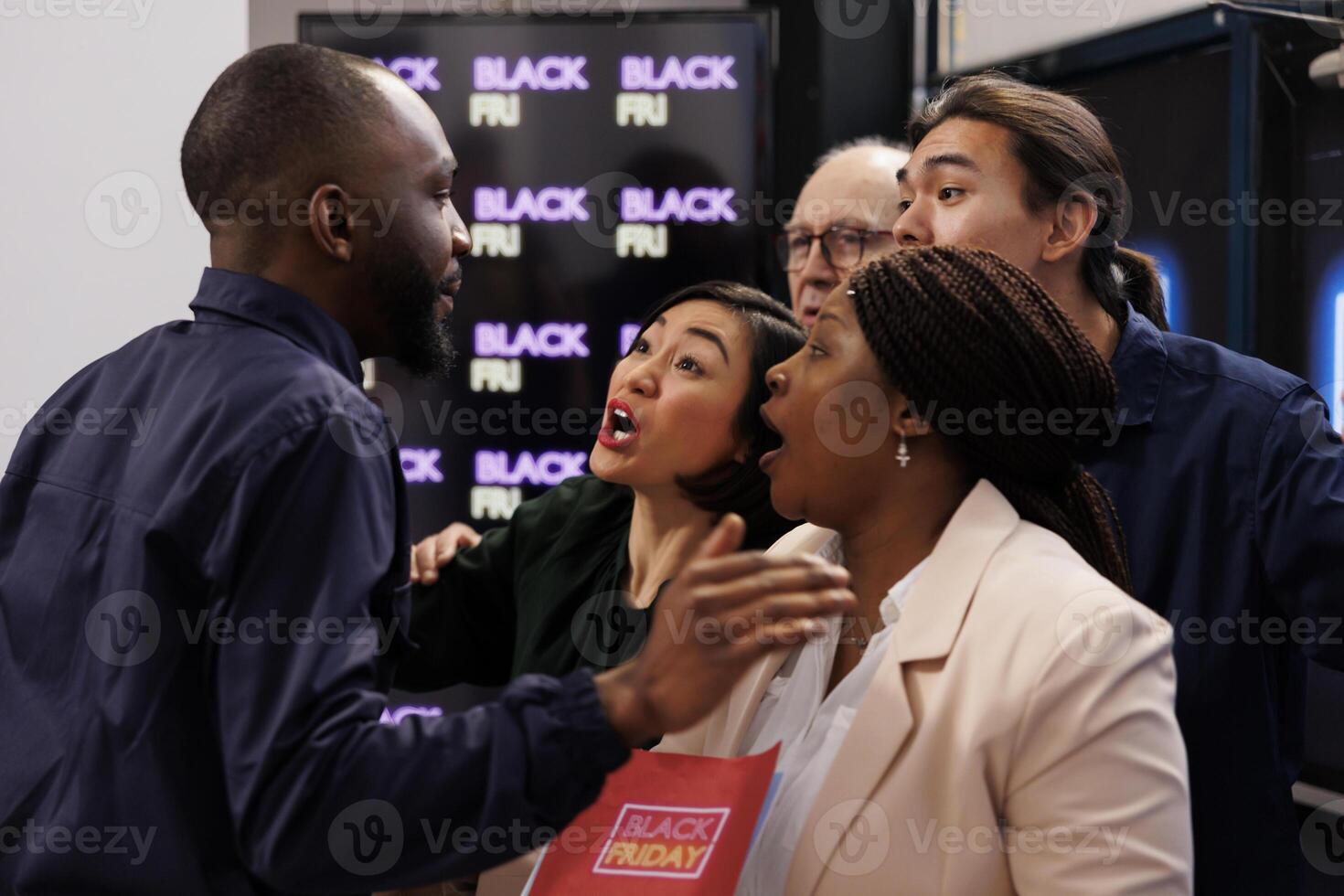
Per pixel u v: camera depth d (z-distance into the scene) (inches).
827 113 118.2
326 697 38.8
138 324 81.2
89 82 79.8
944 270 43.9
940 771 41.0
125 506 43.1
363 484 42.4
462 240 52.7
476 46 98.5
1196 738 60.0
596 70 98.7
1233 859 59.9
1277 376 62.1
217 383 43.9
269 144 46.3
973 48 122.3
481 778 38.0
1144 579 60.8
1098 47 105.0
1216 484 60.7
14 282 79.4
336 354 47.4
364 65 48.4
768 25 98.0
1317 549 57.3
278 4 124.5
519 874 53.7
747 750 47.3
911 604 43.2
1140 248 102.4
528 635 64.0
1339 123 86.0
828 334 45.2
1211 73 95.1
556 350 99.2
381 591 45.7
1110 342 64.1
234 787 38.8
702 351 58.6
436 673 69.5
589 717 38.5
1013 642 40.7
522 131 98.9
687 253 99.0
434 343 51.3
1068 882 38.5
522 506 70.1
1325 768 86.6
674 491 59.4
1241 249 92.1
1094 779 38.9
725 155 98.7
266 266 47.0
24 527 46.8
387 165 47.3
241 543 40.8
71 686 43.2
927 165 63.3
